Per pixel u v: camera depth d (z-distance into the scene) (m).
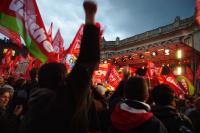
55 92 1.96
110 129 2.96
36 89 2.15
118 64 41.50
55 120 1.87
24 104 4.14
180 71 31.36
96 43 1.87
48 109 1.89
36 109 1.94
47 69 2.09
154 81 6.79
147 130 2.61
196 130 4.45
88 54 1.86
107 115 4.37
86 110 2.07
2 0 4.71
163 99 3.26
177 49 33.38
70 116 1.88
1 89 4.20
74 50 7.67
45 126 1.88
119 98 4.16
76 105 1.88
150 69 13.09
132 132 2.65
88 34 1.84
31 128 1.91
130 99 2.80
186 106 7.06
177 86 11.57
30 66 9.95
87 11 1.82
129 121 2.66
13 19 4.78
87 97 2.12
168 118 3.16
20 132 2.01
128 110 2.71
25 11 4.84
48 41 5.01
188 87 11.68
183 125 3.12
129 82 2.84
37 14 4.91
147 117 2.65
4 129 3.94
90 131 3.78
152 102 3.69
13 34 5.11
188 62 31.38
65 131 1.88
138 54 39.59
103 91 4.73
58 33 8.85
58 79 2.07
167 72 12.85
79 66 1.87
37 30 4.92
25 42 4.90
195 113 4.59
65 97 1.89
